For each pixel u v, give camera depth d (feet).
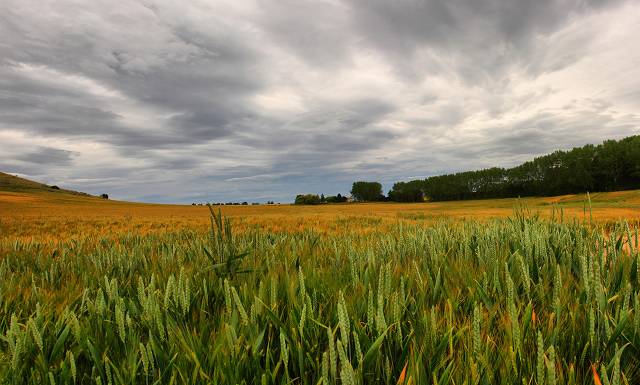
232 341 5.02
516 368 4.51
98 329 6.31
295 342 5.20
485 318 6.20
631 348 5.09
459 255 12.23
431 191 484.74
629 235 9.48
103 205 312.91
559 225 13.92
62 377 4.68
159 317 5.75
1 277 11.02
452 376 4.56
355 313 6.13
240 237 18.17
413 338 5.29
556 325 5.52
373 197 554.46
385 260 12.28
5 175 458.91
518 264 8.53
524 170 406.82
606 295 6.55
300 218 76.33
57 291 9.53
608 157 339.98
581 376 4.78
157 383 4.48
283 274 9.44
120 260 12.90
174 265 12.35
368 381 4.65
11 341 5.01
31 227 71.10
